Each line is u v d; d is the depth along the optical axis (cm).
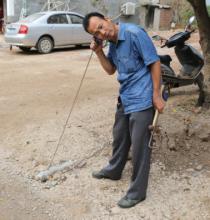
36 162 493
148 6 2227
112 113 652
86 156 502
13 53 1424
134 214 387
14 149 534
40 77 986
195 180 444
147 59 356
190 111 641
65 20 1466
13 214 399
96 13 371
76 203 410
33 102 743
